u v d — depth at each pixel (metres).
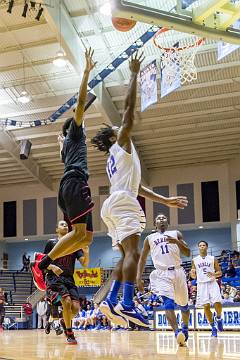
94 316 18.02
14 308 22.64
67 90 18.62
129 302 3.65
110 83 18.12
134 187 3.90
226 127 21.22
